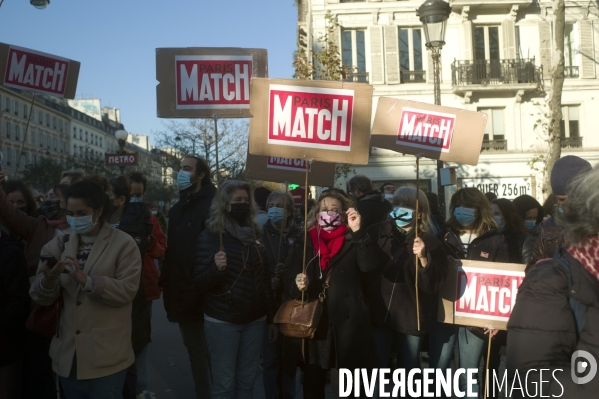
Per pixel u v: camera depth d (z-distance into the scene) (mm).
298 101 4996
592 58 26031
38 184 60312
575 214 2074
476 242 5578
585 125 26078
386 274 5191
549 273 2135
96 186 4211
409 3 25547
